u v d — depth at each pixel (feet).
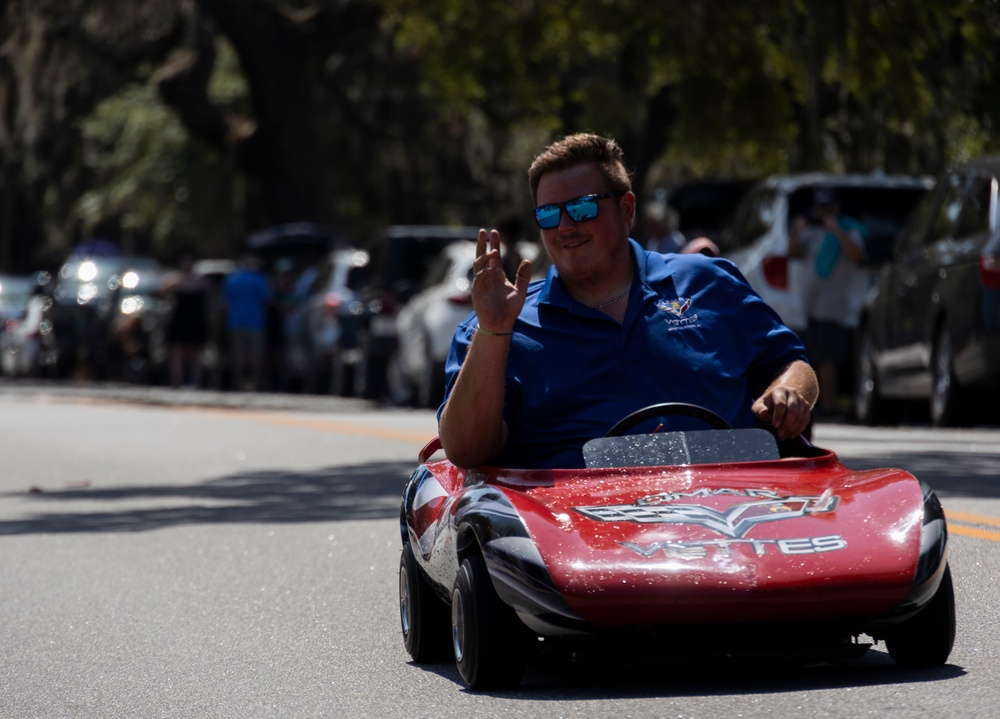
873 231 143.74
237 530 77.92
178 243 420.36
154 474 109.19
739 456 41.91
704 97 208.33
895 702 37.47
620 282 44.52
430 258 186.09
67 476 110.32
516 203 335.47
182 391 235.81
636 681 41.01
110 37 277.44
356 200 368.89
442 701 40.52
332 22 273.13
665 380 43.88
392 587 60.95
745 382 44.55
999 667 41.29
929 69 178.09
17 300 336.08
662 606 36.42
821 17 161.89
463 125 323.16
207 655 49.70
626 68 213.46
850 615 36.83
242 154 288.92
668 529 38.04
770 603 36.27
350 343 200.13
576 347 43.88
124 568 67.87
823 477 41.14
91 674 47.62
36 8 262.47
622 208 44.21
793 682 40.09
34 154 351.25
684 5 188.14
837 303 136.77
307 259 247.70
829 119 228.02
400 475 101.24
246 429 144.97
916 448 103.14
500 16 222.48
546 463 43.60
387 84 310.86
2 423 161.07
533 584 37.24
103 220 424.46
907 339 126.62
